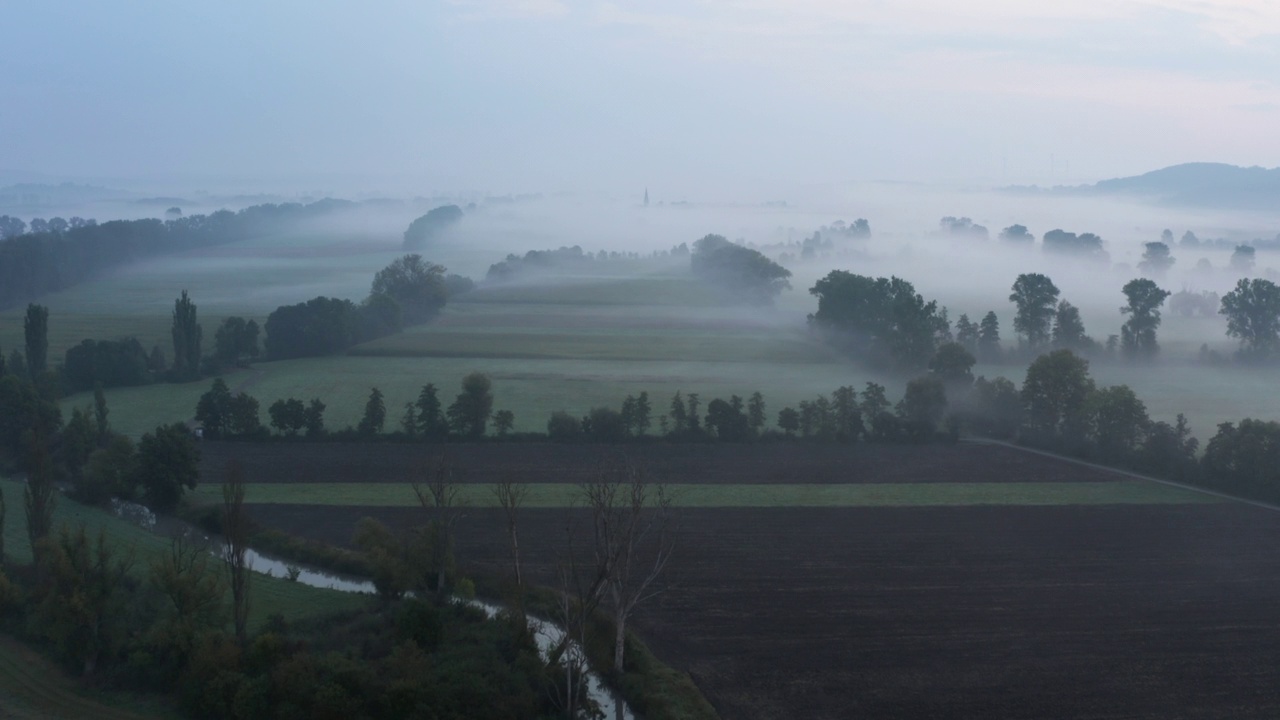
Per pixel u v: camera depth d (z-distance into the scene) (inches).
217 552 2605.8
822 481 3326.8
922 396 3919.8
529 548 2591.0
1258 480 3171.8
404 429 3791.8
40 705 1802.4
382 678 1807.3
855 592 2356.1
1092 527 2878.9
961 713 1785.2
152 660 1888.5
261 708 1749.5
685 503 3051.2
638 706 1840.6
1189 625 2182.6
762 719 1764.3
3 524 2488.9
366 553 2415.1
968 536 2787.9
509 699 1779.0
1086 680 1915.6
